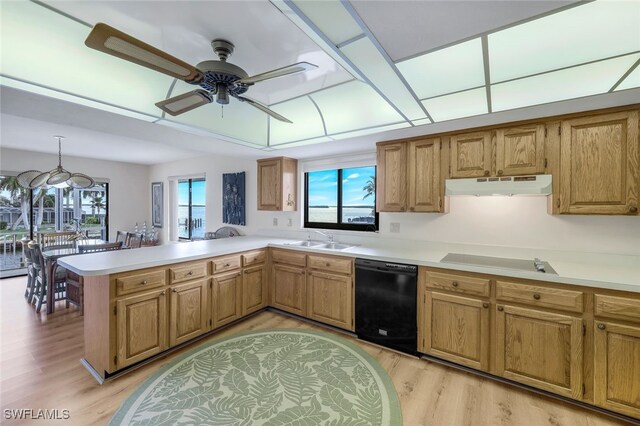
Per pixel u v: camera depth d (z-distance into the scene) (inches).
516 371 82.1
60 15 59.4
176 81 88.3
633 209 77.3
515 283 81.7
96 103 82.0
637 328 67.3
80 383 83.4
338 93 100.3
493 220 106.7
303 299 128.4
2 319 127.3
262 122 124.3
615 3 43.7
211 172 202.4
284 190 152.1
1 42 61.7
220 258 116.6
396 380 86.5
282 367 92.2
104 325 85.0
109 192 234.8
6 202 194.5
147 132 110.7
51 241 177.5
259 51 73.1
